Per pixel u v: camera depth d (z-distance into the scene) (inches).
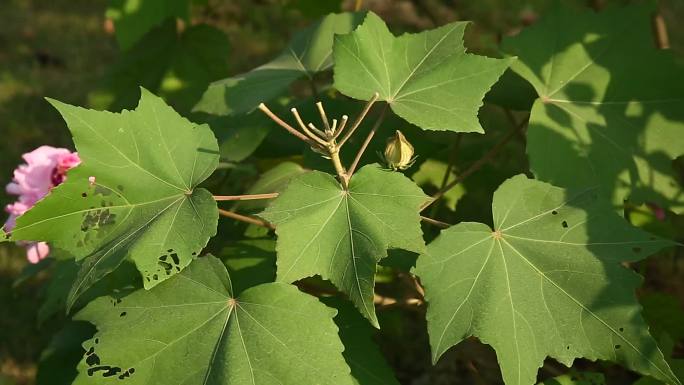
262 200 26.9
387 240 20.1
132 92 36.7
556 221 21.9
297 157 29.2
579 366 41.8
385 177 20.7
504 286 21.2
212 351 20.5
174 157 21.9
